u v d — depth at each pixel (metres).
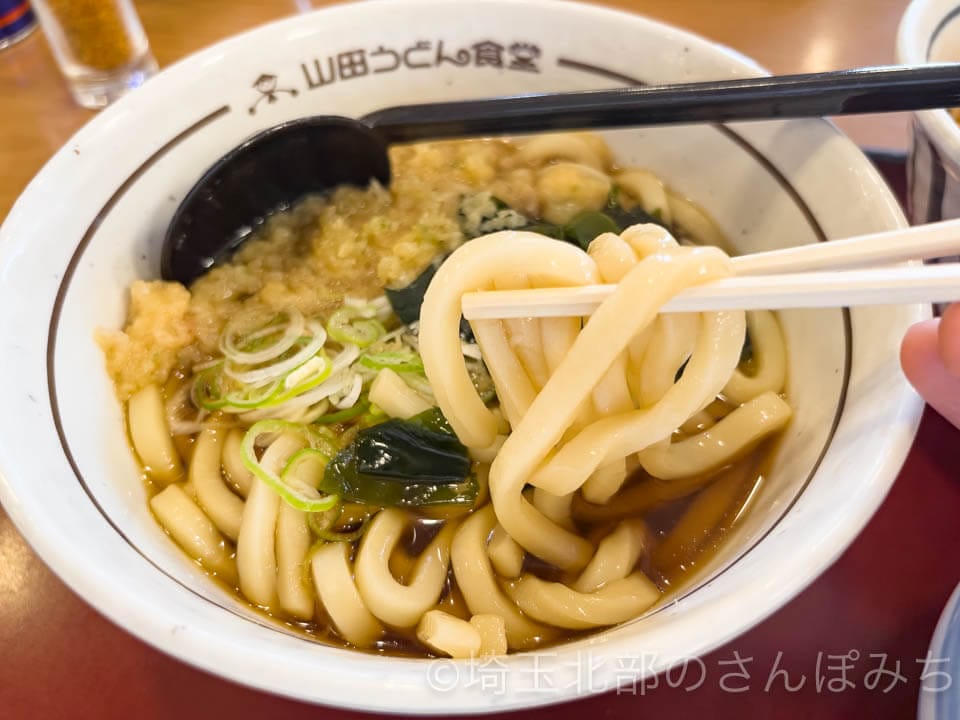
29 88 0.25
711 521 0.14
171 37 0.26
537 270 0.12
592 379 0.11
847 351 0.13
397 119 0.17
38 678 0.13
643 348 0.12
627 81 0.18
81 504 0.12
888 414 0.11
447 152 0.20
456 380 0.13
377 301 0.17
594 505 0.15
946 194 0.15
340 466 0.15
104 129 0.16
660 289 0.11
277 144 0.18
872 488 0.10
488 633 0.12
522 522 0.13
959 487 0.15
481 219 0.18
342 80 0.19
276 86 0.18
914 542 0.14
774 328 0.16
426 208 0.18
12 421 0.12
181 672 0.13
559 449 0.13
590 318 0.11
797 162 0.16
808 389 0.15
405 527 0.15
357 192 0.19
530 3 0.18
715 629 0.10
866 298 0.10
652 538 0.14
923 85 0.14
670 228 0.19
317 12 0.18
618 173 0.20
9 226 0.14
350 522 0.15
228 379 0.16
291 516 0.14
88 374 0.15
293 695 0.09
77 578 0.10
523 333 0.12
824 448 0.12
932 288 0.10
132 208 0.17
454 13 0.18
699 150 0.18
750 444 0.15
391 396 0.15
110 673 0.13
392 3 0.18
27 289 0.14
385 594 0.13
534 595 0.13
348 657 0.10
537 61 0.19
